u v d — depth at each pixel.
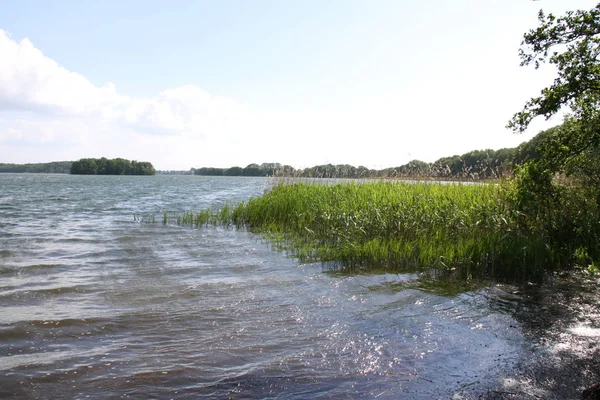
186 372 3.72
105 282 6.89
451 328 4.85
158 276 7.34
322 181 17.88
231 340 4.48
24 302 5.73
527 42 8.88
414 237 9.55
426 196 11.70
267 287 6.62
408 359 4.02
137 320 5.07
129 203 25.30
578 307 5.57
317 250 9.32
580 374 3.68
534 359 3.99
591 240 8.46
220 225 14.48
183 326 4.89
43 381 3.52
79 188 46.25
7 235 11.98
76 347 4.26
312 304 5.77
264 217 14.38
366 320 5.13
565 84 8.73
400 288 6.55
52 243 10.70
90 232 12.73
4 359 3.94
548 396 3.31
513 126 9.59
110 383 3.51
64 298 5.97
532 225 9.29
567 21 8.30
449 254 7.89
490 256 7.82
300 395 3.33
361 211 10.91
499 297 6.05
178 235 12.24
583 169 9.83
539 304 5.71
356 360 4.00
